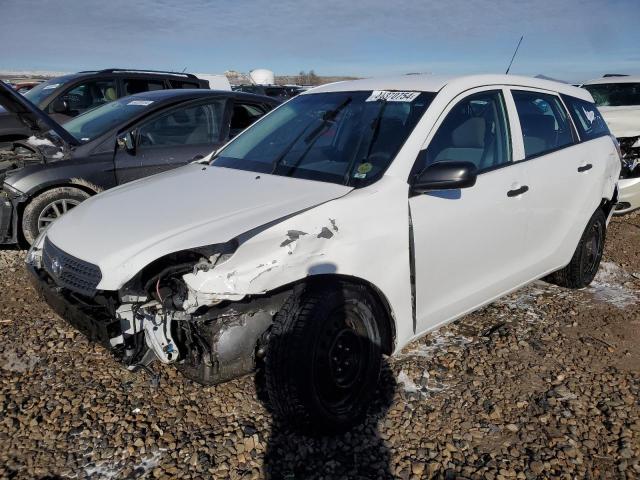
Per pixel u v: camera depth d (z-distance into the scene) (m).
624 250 6.04
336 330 2.74
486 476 2.61
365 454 2.75
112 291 2.65
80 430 2.86
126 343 2.69
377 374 2.97
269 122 4.09
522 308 4.41
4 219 5.34
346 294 2.73
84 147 5.61
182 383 3.26
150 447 2.73
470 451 2.78
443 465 2.68
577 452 2.77
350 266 2.74
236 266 2.50
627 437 2.87
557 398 3.21
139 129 5.86
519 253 3.86
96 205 3.29
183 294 2.57
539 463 2.69
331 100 3.85
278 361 2.60
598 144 4.60
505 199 3.56
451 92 3.44
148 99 6.27
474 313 4.30
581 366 3.56
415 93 3.48
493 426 2.96
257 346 2.72
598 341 3.89
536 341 3.86
